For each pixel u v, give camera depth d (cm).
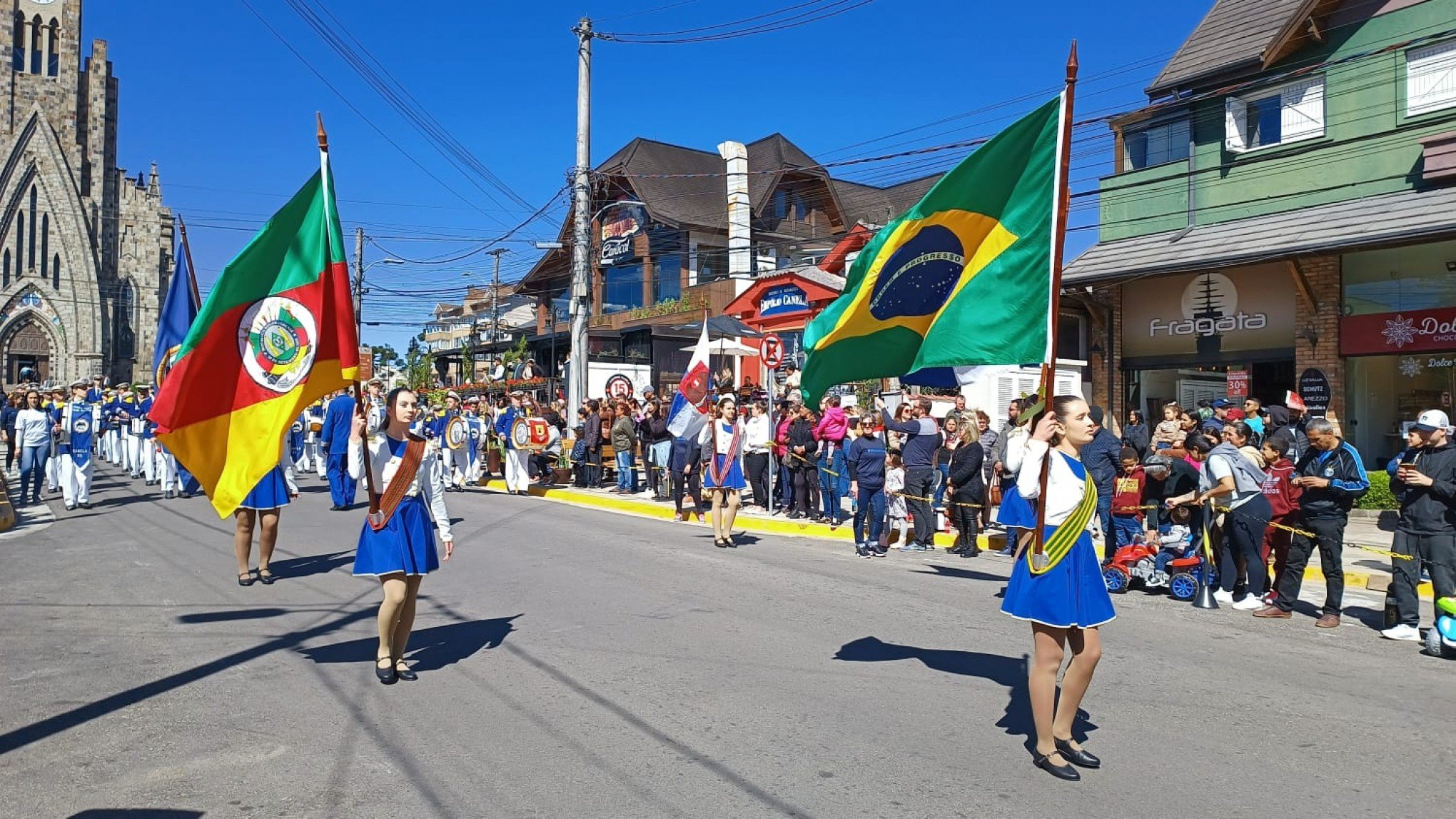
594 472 1911
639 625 784
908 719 557
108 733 533
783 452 1502
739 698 595
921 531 1240
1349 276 1628
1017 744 518
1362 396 1634
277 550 1159
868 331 680
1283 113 1759
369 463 618
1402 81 1606
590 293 2111
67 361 6012
